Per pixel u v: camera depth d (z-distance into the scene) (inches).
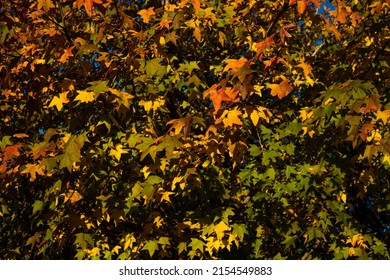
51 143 119.2
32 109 150.4
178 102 189.9
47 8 126.8
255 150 169.3
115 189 150.5
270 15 198.2
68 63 143.7
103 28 139.7
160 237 153.9
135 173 148.0
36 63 142.5
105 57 137.8
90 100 119.0
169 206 170.4
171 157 128.6
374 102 108.5
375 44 177.5
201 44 196.2
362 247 179.5
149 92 156.7
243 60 115.6
